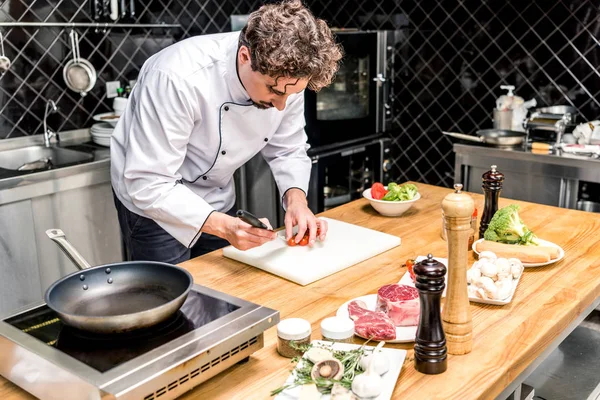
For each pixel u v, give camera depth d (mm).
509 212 1836
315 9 4406
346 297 1579
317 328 1418
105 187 3023
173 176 1822
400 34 4203
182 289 1279
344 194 3969
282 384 1209
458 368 1248
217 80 1848
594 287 1614
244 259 1800
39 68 3234
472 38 3896
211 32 3916
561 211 2258
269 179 3611
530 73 3711
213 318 1264
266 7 1548
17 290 2760
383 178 4234
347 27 4418
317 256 1793
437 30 4035
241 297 1583
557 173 3197
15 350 1170
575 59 3529
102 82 3494
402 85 4289
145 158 1777
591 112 3533
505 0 3713
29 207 2732
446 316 1298
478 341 1354
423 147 4285
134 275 1339
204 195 2152
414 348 1256
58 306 1229
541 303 1527
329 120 3729
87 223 2977
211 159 2018
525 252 1731
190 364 1126
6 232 2670
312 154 3689
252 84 1691
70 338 1183
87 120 3473
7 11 3070
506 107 3656
